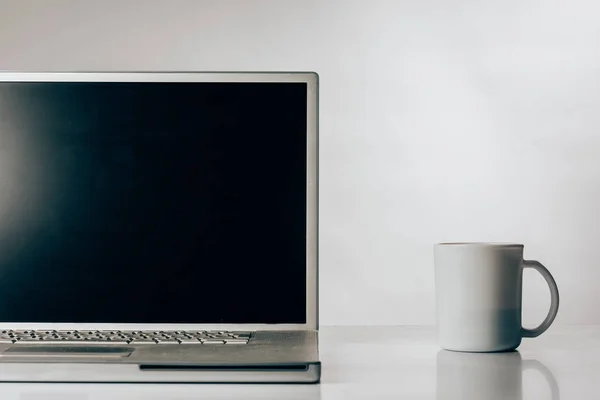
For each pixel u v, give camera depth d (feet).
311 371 2.08
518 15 6.48
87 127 2.55
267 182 2.52
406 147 6.48
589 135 6.48
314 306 2.49
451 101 6.47
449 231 6.48
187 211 2.52
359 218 6.47
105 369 2.07
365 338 3.20
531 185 6.48
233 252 2.50
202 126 2.53
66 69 6.43
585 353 2.72
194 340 2.35
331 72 6.46
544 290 6.49
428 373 2.30
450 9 6.47
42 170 2.55
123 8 6.43
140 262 2.51
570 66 6.48
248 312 2.49
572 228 6.49
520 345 2.94
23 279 2.52
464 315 2.71
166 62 6.44
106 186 2.54
